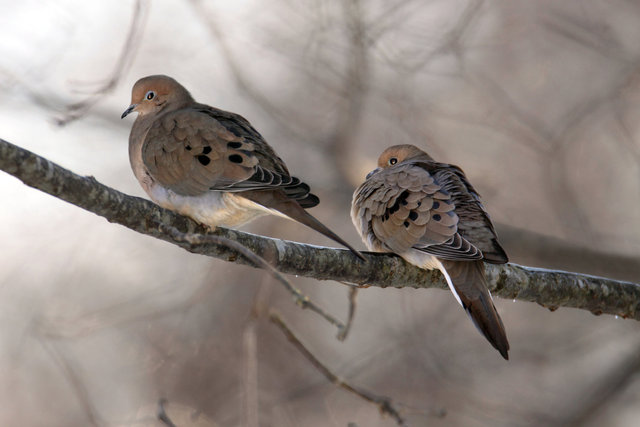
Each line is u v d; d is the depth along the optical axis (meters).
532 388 14.08
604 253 14.62
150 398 12.49
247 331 8.02
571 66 15.66
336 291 14.56
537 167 15.55
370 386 13.48
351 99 14.91
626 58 14.84
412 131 14.74
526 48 15.86
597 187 15.68
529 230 15.07
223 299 13.11
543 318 14.79
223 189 7.89
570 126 14.77
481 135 15.67
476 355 14.12
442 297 14.34
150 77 9.38
